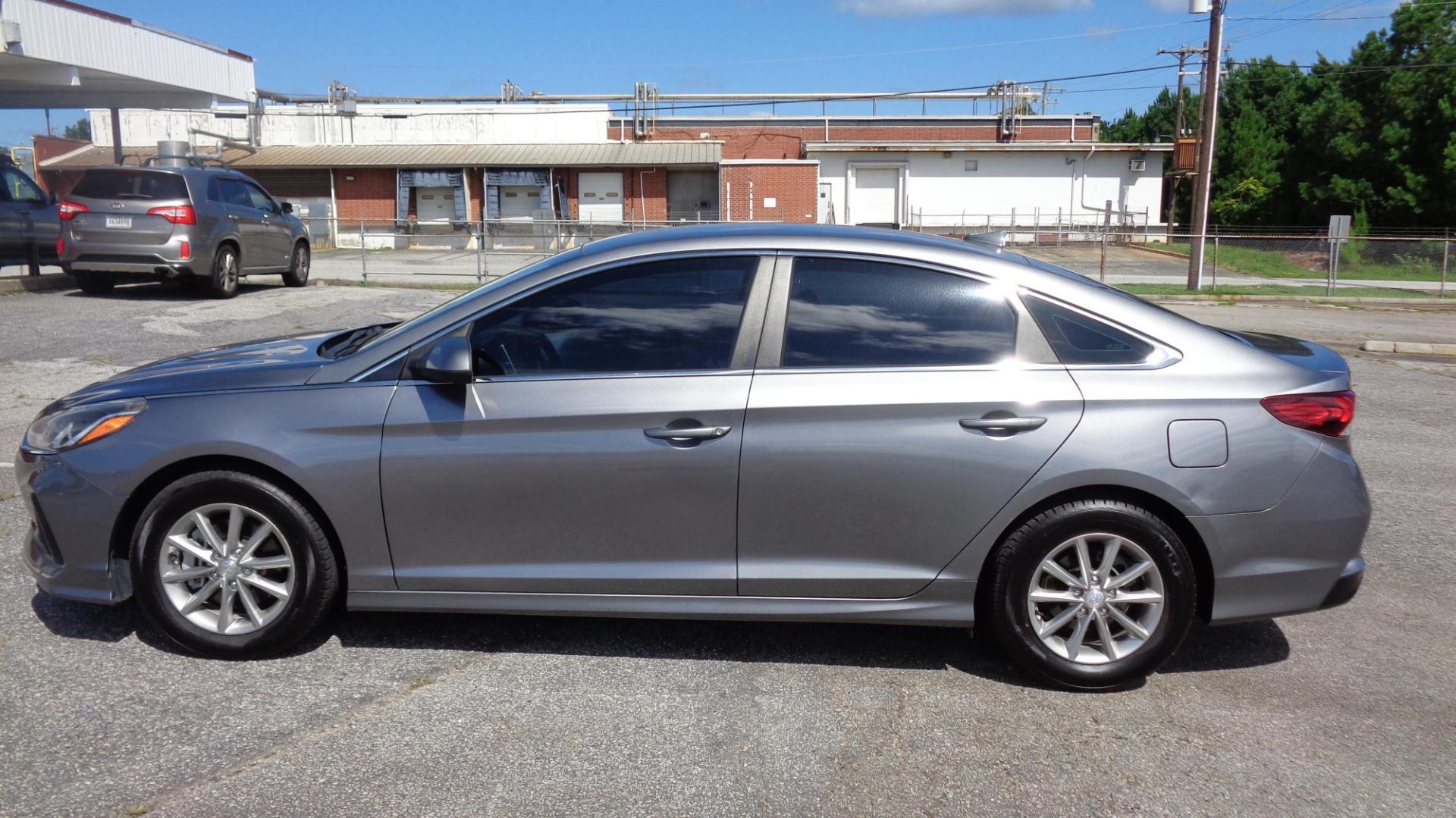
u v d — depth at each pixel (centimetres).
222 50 2566
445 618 437
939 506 371
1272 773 327
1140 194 3919
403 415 376
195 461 385
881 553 376
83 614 430
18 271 1802
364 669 387
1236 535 369
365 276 1912
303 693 366
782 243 390
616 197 3800
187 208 1362
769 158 4344
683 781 315
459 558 384
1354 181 3916
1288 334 1598
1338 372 392
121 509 382
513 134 4084
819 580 378
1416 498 659
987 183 3928
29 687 366
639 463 372
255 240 1527
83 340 1091
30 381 904
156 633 414
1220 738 349
